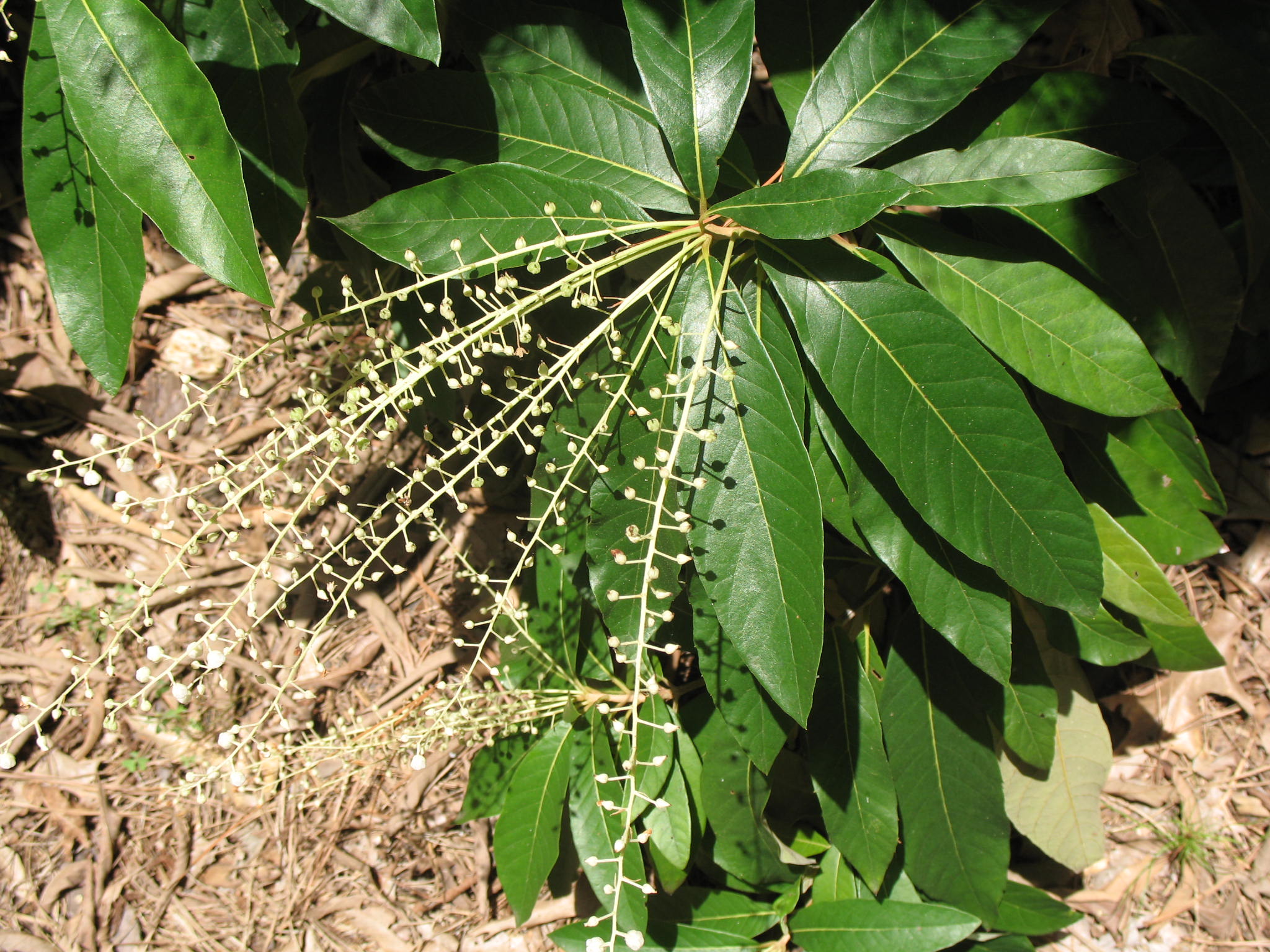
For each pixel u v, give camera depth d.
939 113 0.43
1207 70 0.47
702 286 0.43
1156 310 0.48
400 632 0.69
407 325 0.51
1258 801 0.66
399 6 0.40
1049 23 0.58
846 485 0.46
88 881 0.64
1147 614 0.54
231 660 0.68
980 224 0.48
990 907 0.53
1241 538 0.69
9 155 0.71
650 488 0.44
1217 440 0.69
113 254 0.41
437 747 0.67
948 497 0.43
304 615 0.69
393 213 0.43
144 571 0.70
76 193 0.41
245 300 0.73
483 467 0.67
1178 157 0.54
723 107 0.42
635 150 0.46
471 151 0.46
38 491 0.70
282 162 0.43
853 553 0.55
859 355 0.43
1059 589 0.42
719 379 0.43
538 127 0.46
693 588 0.44
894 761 0.53
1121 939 0.64
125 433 0.71
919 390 0.42
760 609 0.42
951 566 0.45
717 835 0.53
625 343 0.44
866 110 0.43
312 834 0.66
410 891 0.65
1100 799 0.67
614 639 0.43
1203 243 0.49
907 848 0.53
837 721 0.51
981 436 0.42
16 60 0.64
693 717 0.55
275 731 0.67
